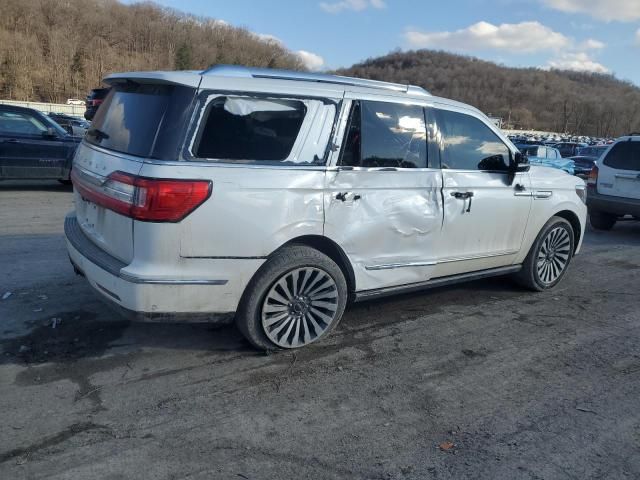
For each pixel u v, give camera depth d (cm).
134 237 330
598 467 285
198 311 347
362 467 276
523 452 295
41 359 364
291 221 363
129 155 341
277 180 355
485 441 303
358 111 397
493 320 486
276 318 379
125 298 332
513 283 595
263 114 358
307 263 377
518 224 521
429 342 431
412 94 438
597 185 953
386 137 414
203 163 334
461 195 460
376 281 423
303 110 371
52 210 852
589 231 986
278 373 366
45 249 615
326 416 319
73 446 279
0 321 416
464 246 477
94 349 382
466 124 474
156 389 337
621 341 454
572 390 366
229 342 405
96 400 321
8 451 272
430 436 305
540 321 490
